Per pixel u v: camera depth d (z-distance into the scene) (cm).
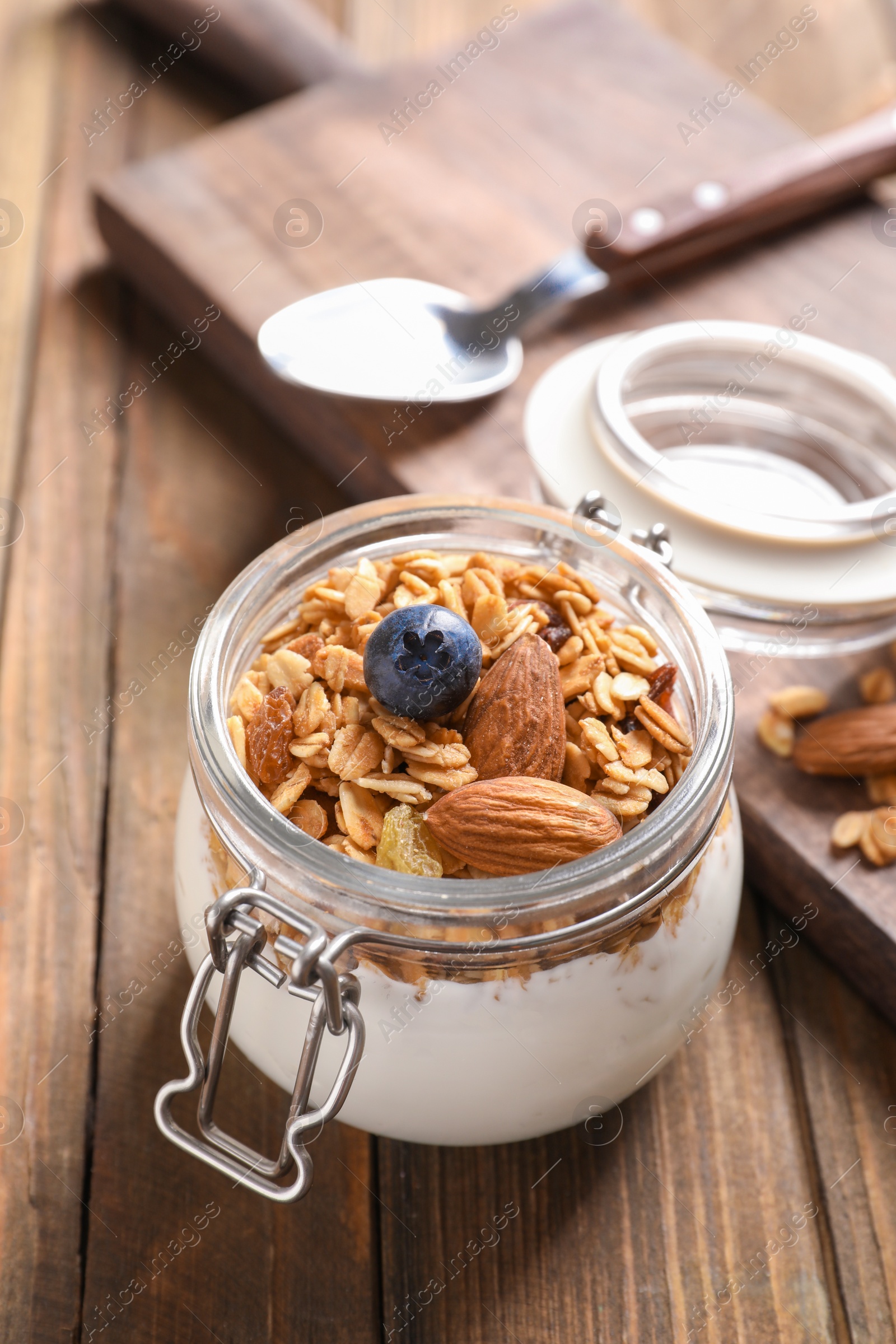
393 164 48
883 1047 36
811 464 41
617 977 30
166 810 38
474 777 31
